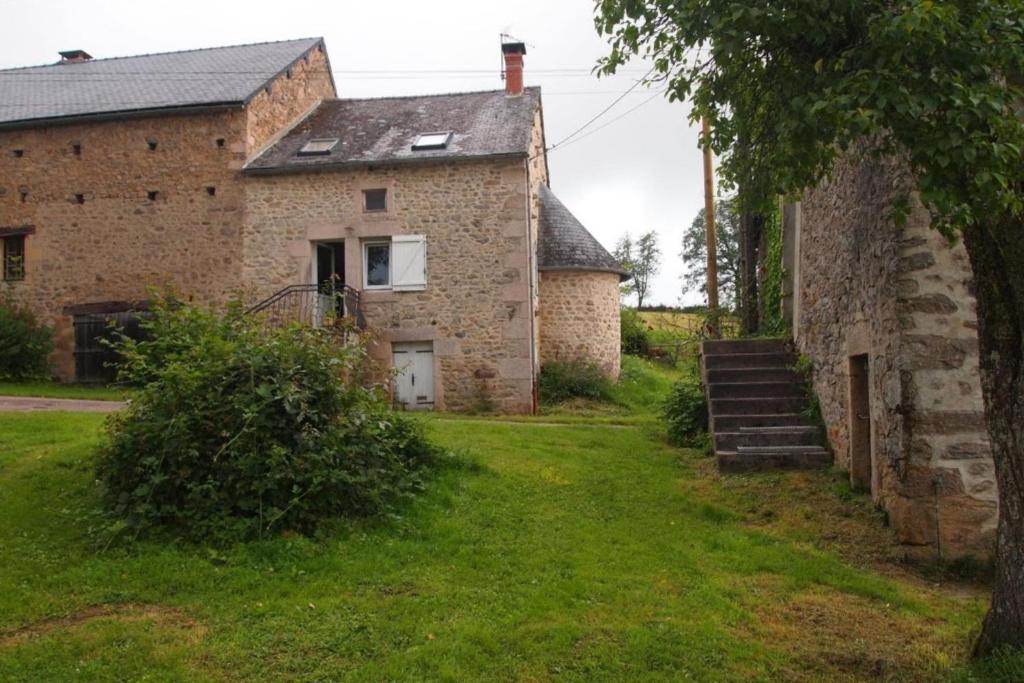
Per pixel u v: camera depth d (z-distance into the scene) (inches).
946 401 234.1
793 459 318.3
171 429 220.8
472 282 579.8
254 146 617.3
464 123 639.1
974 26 162.4
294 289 575.5
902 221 181.2
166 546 209.2
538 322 645.3
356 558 209.6
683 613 187.9
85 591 185.0
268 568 200.1
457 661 159.8
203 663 156.3
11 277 644.7
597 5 202.8
